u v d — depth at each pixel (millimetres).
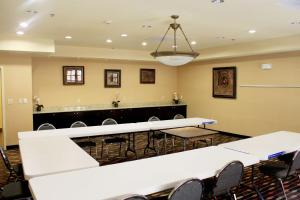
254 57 7016
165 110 8992
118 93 8617
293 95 6164
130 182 2260
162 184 2229
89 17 4027
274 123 6605
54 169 2637
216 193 2627
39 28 4805
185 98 9516
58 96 7656
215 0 3244
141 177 2379
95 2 3309
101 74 8289
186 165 2730
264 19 4207
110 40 6180
